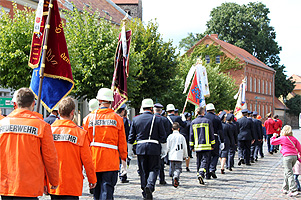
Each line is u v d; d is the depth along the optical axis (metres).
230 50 58.91
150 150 8.16
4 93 21.34
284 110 78.56
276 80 72.50
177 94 35.34
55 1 7.11
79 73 19.55
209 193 9.27
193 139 10.74
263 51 67.75
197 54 60.22
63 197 5.30
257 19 65.38
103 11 35.97
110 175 6.46
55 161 4.54
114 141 6.56
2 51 16.25
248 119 15.45
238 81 59.03
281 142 9.34
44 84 7.15
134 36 25.67
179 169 9.90
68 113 5.50
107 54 19.45
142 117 8.36
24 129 4.38
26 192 4.25
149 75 25.41
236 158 18.58
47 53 7.10
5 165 4.30
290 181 9.11
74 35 20.02
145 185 8.27
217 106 41.00
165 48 26.55
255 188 10.05
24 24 16.77
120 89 10.94
